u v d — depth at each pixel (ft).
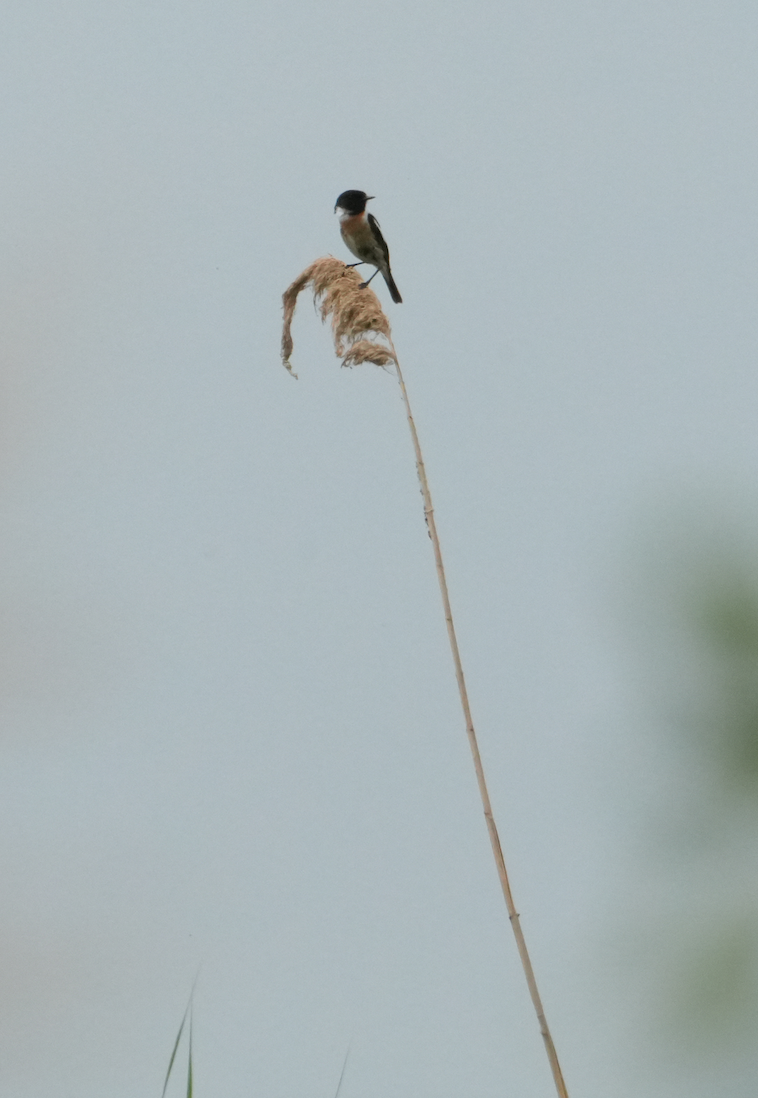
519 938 22.16
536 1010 20.21
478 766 26.11
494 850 24.35
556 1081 18.92
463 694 27.04
